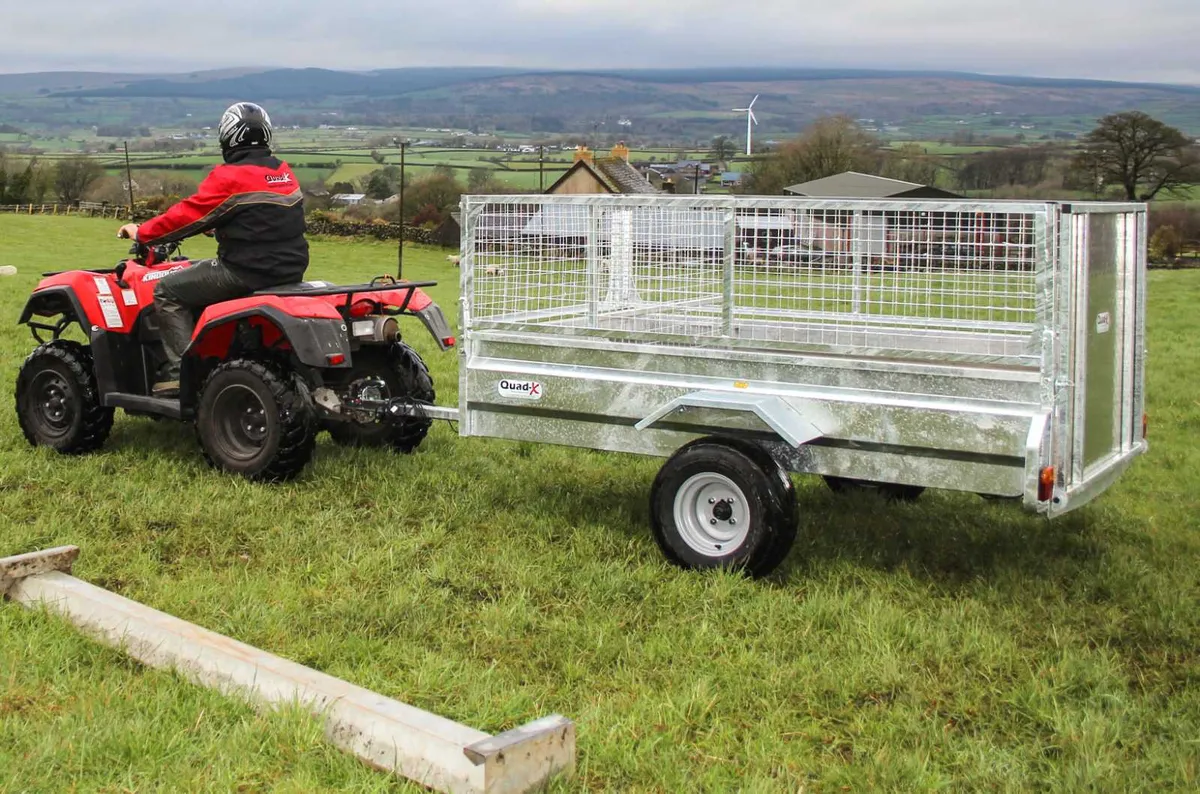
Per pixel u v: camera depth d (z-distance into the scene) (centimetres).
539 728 306
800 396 483
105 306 657
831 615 445
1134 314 511
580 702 369
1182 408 971
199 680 363
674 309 622
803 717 366
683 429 509
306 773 305
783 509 473
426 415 632
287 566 492
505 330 564
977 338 545
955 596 479
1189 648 430
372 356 686
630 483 653
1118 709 372
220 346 650
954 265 488
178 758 314
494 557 513
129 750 316
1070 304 441
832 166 5769
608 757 328
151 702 346
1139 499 655
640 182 4953
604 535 545
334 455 677
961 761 338
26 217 4991
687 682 383
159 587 457
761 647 419
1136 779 326
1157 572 511
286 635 412
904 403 462
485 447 731
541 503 599
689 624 438
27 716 341
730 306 507
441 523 561
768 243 536
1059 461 448
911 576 499
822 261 546
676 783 317
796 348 497
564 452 727
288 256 629
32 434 685
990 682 393
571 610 454
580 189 4862
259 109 634
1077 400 457
